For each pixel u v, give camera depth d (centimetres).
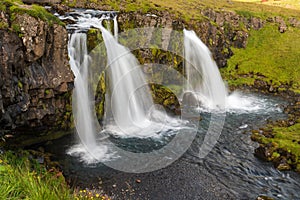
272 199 1030
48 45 1168
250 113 1895
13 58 1034
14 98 1053
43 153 1190
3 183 589
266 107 2019
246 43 2995
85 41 1473
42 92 1173
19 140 1195
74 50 1409
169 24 2145
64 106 1307
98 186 1038
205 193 1052
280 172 1210
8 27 1035
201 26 2420
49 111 1226
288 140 1420
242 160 1288
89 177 1084
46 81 1172
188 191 1055
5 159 837
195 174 1159
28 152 1130
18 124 1123
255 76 2559
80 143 1315
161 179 1109
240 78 2555
